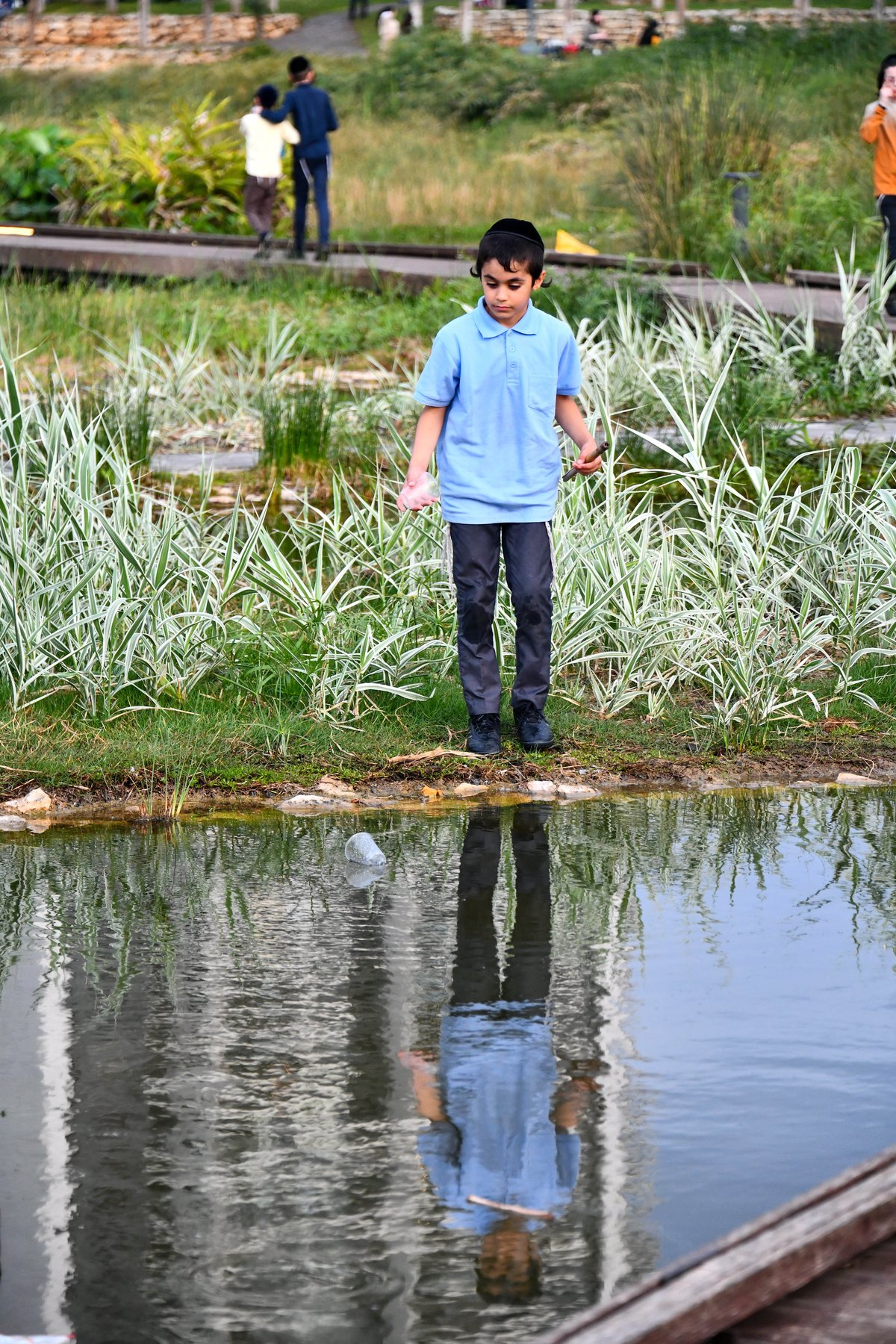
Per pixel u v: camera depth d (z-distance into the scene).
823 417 13.01
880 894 5.32
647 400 12.37
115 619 7.47
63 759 6.59
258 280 20.45
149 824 6.11
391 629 7.78
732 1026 4.18
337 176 30.77
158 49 57.38
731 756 7.02
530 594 6.82
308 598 7.86
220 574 8.29
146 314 17.56
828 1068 3.91
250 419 13.59
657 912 5.12
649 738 7.21
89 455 7.82
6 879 5.42
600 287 15.59
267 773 6.64
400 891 5.33
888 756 7.05
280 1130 3.57
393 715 7.38
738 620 7.50
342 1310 2.86
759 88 22.59
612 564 7.89
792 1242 2.59
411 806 6.39
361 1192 3.28
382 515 8.58
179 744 6.80
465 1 50.34
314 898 5.25
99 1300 2.90
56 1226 3.15
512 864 5.62
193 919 5.03
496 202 27.69
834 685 7.95
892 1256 2.74
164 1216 3.19
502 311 6.56
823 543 8.41
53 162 26.53
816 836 5.97
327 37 60.69
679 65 34.91
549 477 6.81
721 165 20.72
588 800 6.48
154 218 26.06
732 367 12.84
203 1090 3.78
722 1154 3.44
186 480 11.34
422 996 4.39
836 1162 3.40
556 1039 4.09
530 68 43.00
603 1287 2.92
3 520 7.54
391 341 17.03
